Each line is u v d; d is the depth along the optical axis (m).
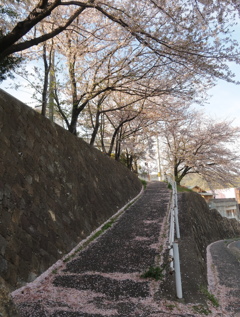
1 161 4.95
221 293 4.92
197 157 23.27
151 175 42.34
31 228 5.07
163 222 8.45
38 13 5.24
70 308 3.54
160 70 9.74
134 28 6.02
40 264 4.87
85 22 10.05
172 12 5.97
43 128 7.22
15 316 2.27
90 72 11.43
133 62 9.71
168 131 19.73
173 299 3.77
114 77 10.09
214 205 25.94
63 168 7.57
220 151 23.23
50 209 6.04
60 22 8.63
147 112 14.65
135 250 6.05
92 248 6.38
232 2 5.55
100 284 4.39
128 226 8.32
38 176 6.09
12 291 3.94
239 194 37.25
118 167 14.78
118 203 11.39
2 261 4.00
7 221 4.47
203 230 11.88
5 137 5.36
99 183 10.26
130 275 4.72
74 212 7.16
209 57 6.50
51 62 11.01
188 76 8.84
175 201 7.70
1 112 5.49
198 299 3.79
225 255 9.27
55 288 4.26
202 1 5.66
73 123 10.98
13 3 7.04
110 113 17.67
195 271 4.69
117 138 19.02
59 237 5.91
